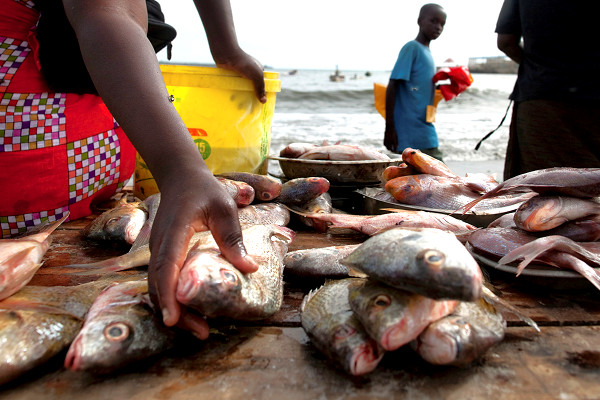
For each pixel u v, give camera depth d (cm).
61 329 138
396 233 143
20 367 125
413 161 314
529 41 378
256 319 151
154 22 293
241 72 318
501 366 135
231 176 302
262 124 350
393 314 125
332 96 2562
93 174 279
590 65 348
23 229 259
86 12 161
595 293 187
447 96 575
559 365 136
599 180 197
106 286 169
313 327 141
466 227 245
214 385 126
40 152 247
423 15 561
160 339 135
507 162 420
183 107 312
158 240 134
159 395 122
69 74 239
